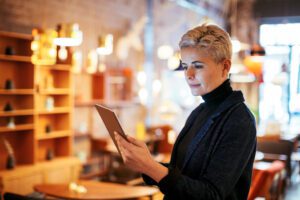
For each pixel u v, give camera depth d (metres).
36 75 5.85
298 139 9.66
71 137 6.36
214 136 1.54
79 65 6.64
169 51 8.47
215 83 1.61
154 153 7.65
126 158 1.44
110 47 6.17
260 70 7.50
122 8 7.80
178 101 10.02
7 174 5.10
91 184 4.90
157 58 9.02
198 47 1.57
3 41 5.44
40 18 5.97
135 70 8.27
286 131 10.47
